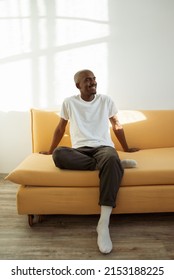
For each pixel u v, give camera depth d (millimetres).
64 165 1438
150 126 2033
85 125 1683
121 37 2191
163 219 1600
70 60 2227
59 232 1452
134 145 2018
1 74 2258
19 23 2176
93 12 2154
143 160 1643
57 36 2191
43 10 2154
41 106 2307
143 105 2316
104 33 2188
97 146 1591
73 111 1685
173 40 2195
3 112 2330
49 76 2254
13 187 2135
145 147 2029
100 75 2254
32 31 2188
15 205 1800
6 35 2197
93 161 1439
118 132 1837
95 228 1494
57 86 2268
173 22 2166
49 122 1971
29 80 2266
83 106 1691
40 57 2225
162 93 2293
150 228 1487
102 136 1683
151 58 2227
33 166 1507
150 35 2188
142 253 1251
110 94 2291
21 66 2242
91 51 2215
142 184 1472
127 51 2213
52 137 1963
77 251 1273
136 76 2260
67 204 1453
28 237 1402
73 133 1696
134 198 1460
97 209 1460
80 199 1448
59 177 1431
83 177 1433
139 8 2145
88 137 1647
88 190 1440
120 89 2281
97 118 1697
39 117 1974
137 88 2283
